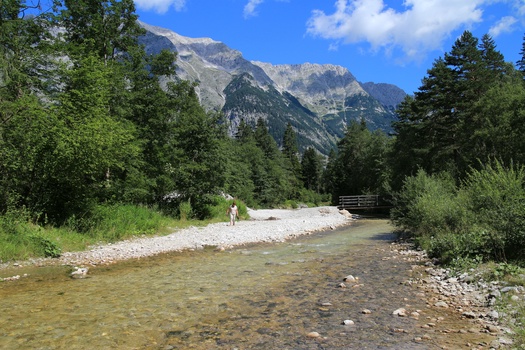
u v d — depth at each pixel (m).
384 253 14.18
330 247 16.12
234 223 25.45
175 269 11.07
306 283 9.21
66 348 5.20
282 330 5.86
